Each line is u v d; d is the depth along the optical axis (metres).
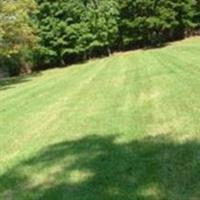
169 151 8.59
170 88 16.52
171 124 10.73
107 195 6.93
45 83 30.64
